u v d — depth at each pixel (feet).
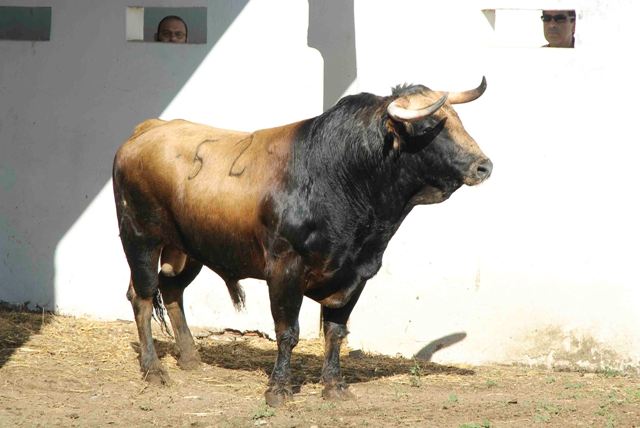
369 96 49.62
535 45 73.67
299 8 64.75
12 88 70.38
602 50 58.59
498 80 59.82
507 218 60.34
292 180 49.67
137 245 55.77
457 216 61.05
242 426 47.44
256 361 61.05
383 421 48.39
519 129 59.82
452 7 60.34
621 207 58.85
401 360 61.93
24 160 70.44
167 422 48.14
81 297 69.62
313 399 52.54
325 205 49.14
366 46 61.72
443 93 48.78
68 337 64.49
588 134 59.00
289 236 49.39
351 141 48.73
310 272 50.01
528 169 59.88
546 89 59.36
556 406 51.19
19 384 54.19
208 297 67.36
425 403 52.01
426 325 62.03
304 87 65.00
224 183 51.57
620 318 59.26
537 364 60.59
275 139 51.13
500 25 73.87
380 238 50.01
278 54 65.26
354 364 60.80
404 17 61.05
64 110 69.36
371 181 48.80
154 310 64.03
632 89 58.34
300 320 66.08
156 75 67.51
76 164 69.31
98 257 69.10
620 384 56.70
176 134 54.54
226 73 66.28
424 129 47.42
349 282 50.49
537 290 60.29
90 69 68.64
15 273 71.00
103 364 58.90
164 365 59.36
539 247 60.08
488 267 60.85
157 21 82.69
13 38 78.23
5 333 64.49
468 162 47.01
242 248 51.57
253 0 65.51
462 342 61.57
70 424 47.47
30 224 70.54
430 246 61.67
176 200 53.16
